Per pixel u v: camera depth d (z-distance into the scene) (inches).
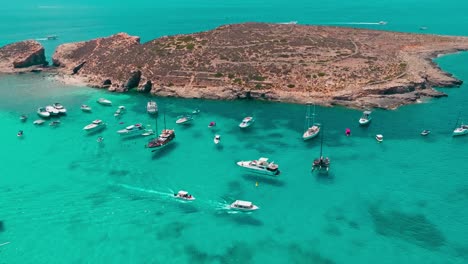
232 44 7106.3
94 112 5324.8
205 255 2647.6
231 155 4033.0
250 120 4776.1
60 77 7116.1
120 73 6668.3
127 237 2822.3
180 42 7342.5
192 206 3181.6
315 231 2866.6
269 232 2866.6
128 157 4015.8
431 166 3725.4
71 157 4018.2
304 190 3376.0
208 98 5831.7
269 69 6259.8
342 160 3863.2
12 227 2923.2
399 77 5895.7
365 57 6614.2
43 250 2691.9
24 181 3550.7
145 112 5319.9
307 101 5452.8
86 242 2768.2
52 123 4840.1
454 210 3065.9
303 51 6815.9
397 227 2888.8
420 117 4872.0
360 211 3078.2
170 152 4121.6
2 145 4303.6
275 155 4005.9
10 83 6766.7
